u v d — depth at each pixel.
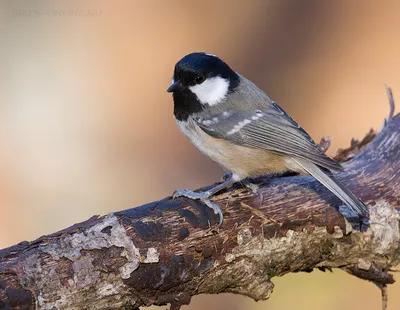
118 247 6.01
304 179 7.52
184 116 8.12
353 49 15.95
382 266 7.30
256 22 16.56
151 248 6.14
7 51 15.12
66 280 5.75
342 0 16.88
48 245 5.85
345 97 15.08
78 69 15.24
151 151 14.27
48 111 14.64
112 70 15.38
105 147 14.16
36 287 5.64
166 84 15.20
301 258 7.04
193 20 16.33
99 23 15.93
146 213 6.39
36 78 14.99
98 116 14.72
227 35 16.28
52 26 15.64
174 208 6.55
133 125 14.66
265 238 6.75
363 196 7.41
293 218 6.90
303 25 16.59
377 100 14.77
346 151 8.86
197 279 6.43
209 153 8.15
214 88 7.96
